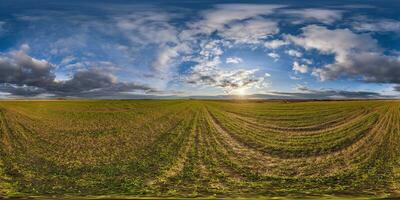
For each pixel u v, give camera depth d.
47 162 28.08
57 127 43.28
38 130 41.09
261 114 53.59
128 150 31.81
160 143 34.28
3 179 23.78
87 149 32.31
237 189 21.59
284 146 32.81
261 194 20.50
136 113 56.22
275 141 34.75
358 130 39.53
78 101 76.31
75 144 34.31
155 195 20.22
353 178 24.14
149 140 35.72
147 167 26.56
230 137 36.56
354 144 33.50
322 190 21.45
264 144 33.47
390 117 47.00
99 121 48.28
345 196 20.00
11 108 58.72
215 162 27.73
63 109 60.59
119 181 23.38
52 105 66.31
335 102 71.00
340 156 29.66
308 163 27.69
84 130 41.59
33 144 34.12
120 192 20.95
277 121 46.69
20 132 39.62
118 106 66.94
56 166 26.97
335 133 38.28
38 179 23.89
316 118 48.81
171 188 21.83
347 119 47.09
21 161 28.33
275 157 29.28
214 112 56.22
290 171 25.67
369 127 41.00
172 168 26.28
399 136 36.19
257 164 27.30
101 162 28.03
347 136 36.69
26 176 24.55
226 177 24.19
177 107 64.56
